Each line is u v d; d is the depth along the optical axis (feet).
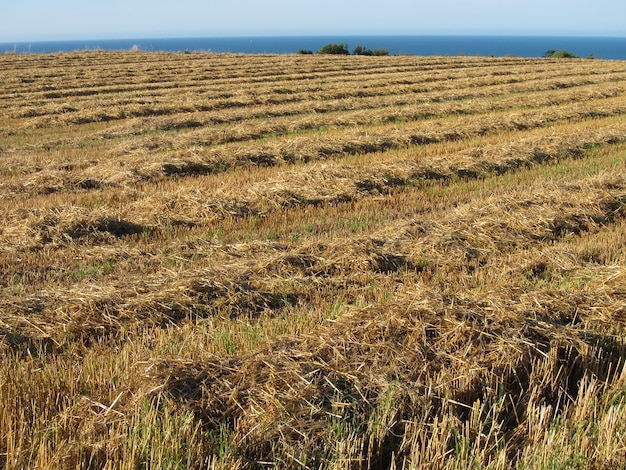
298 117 65.00
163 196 33.96
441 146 48.83
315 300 22.22
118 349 18.33
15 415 13.92
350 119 60.95
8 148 50.67
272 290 22.77
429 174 39.99
